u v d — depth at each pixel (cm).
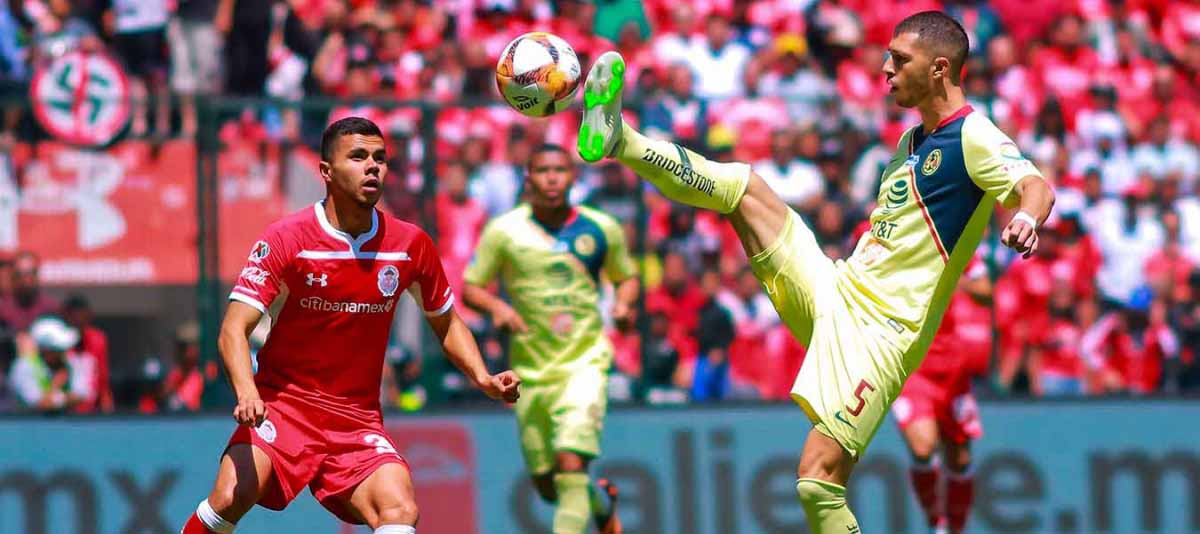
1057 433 4288
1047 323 4509
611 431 4094
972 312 4306
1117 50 5659
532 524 4047
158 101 3919
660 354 4194
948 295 2453
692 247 4272
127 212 3900
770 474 4156
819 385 2444
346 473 2411
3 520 3759
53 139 3866
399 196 4019
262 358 2448
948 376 3575
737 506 4131
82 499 3809
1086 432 4306
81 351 3891
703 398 4231
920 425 3550
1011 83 5428
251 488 2370
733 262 4347
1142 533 4291
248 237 3947
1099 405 4325
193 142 3922
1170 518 4303
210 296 3925
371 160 2366
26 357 3866
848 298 2473
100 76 4072
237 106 3941
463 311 4075
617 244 3553
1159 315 4591
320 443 2416
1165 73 5581
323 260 2378
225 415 3894
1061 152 4666
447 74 4925
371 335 2434
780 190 4197
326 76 4934
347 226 2398
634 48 5275
